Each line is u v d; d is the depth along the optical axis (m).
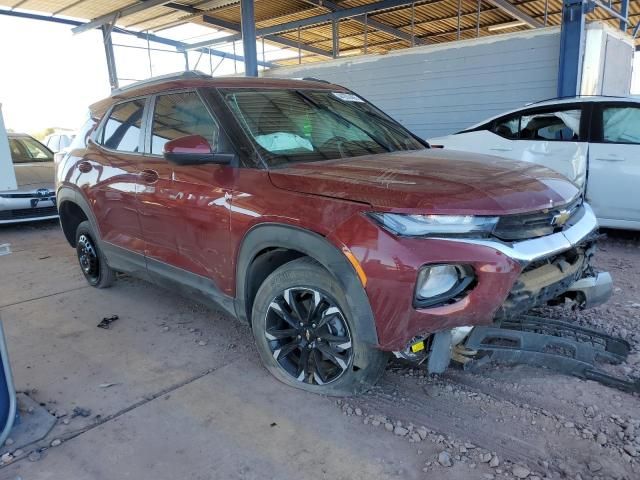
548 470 2.12
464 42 8.66
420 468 2.16
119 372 3.06
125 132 3.84
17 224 8.18
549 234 2.47
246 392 2.79
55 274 5.19
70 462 2.26
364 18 14.70
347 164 2.81
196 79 3.36
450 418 2.50
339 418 2.53
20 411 2.64
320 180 2.52
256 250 2.70
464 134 6.72
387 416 2.53
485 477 2.10
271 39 16.88
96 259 4.52
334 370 2.63
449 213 2.19
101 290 4.58
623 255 5.31
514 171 2.78
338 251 2.33
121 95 4.07
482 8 13.99
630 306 3.82
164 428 2.49
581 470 2.12
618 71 8.27
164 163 3.34
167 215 3.26
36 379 3.00
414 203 2.22
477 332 2.49
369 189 2.36
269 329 2.79
